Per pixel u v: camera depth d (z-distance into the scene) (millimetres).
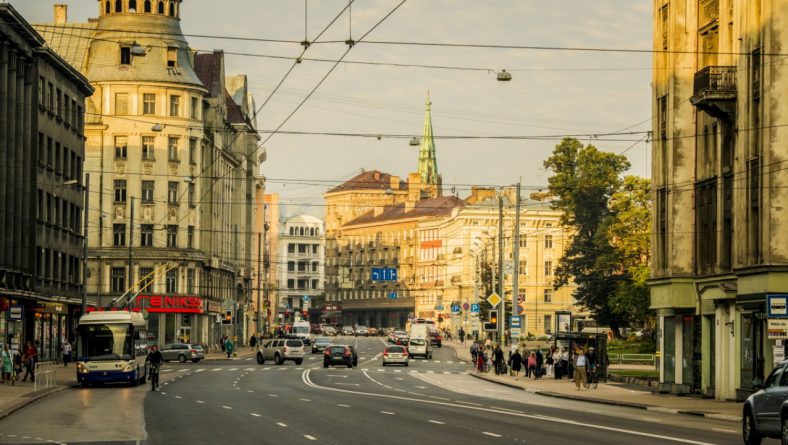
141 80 101625
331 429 29031
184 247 103125
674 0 51688
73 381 57406
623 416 36219
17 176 66000
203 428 29656
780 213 41938
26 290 67812
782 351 36469
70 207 82438
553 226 168250
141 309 100688
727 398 46500
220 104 116000
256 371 73438
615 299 92188
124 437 27344
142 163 102188
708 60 50125
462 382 64500
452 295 175750
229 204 123812
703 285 48969
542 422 31969
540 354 67938
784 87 41938
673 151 51531
